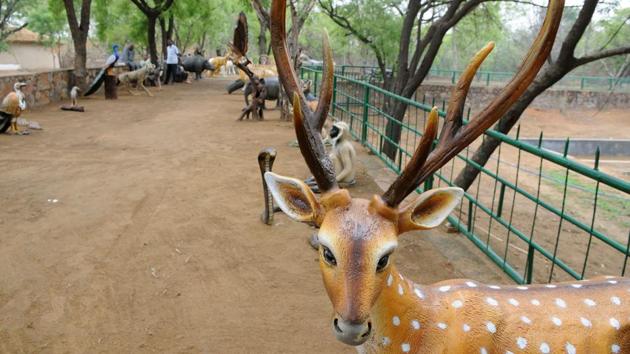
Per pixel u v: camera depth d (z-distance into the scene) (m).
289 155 9.55
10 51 36.12
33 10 33.44
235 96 20.05
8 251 5.32
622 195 13.48
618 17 19.59
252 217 6.39
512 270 4.98
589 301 2.54
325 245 2.10
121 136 11.09
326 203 2.21
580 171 4.06
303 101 2.47
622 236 10.09
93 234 5.79
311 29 37.59
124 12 25.95
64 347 3.85
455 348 2.42
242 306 4.45
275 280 4.89
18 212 6.38
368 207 2.17
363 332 2.01
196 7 26.34
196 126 12.59
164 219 6.27
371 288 2.03
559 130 27.30
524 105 8.07
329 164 2.29
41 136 10.84
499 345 2.43
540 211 11.35
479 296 2.54
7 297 4.49
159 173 8.20
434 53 12.76
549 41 2.22
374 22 16.77
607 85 34.47
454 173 14.85
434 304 2.51
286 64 2.53
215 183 7.71
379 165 8.97
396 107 12.73
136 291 4.65
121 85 21.67
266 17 12.18
